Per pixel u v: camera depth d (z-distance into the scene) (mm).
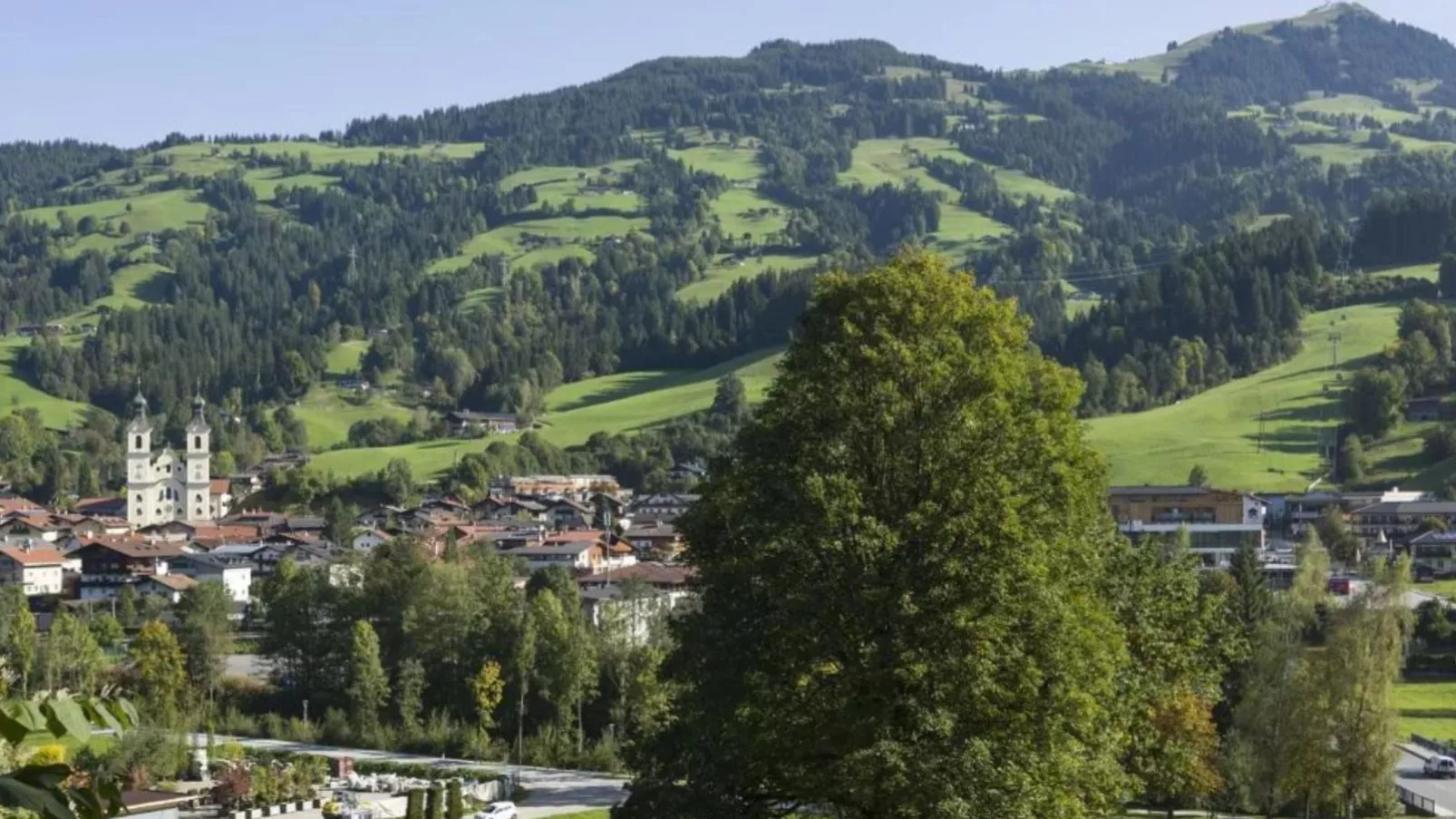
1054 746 40125
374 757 125188
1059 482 42562
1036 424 43031
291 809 100562
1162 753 53406
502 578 150500
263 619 183625
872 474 43625
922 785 38281
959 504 41375
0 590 162125
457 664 139625
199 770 108875
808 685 40719
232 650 158375
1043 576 40125
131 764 99438
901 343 43625
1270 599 115750
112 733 11680
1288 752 76750
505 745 128000
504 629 137500
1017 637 40531
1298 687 76625
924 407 43594
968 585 40219
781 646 41594
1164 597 53969
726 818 41844
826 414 43438
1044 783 40219
